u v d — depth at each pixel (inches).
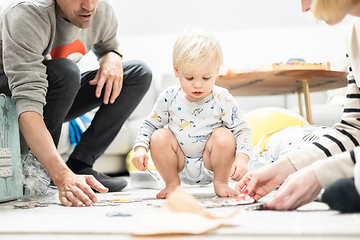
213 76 48.5
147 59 154.4
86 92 65.7
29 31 48.9
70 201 39.5
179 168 52.2
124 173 115.8
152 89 132.6
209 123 50.8
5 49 48.0
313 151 36.4
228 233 21.5
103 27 64.1
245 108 134.6
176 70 50.9
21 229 24.1
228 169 48.6
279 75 76.4
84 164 62.4
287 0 141.3
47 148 43.3
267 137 62.9
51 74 54.4
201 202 34.1
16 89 45.8
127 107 65.4
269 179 36.1
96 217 29.5
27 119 44.5
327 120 109.1
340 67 120.4
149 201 43.3
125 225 24.8
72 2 50.8
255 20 144.7
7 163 47.5
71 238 21.6
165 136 49.6
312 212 29.5
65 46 59.2
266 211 30.1
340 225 23.1
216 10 148.3
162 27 154.3
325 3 32.4
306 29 140.2
